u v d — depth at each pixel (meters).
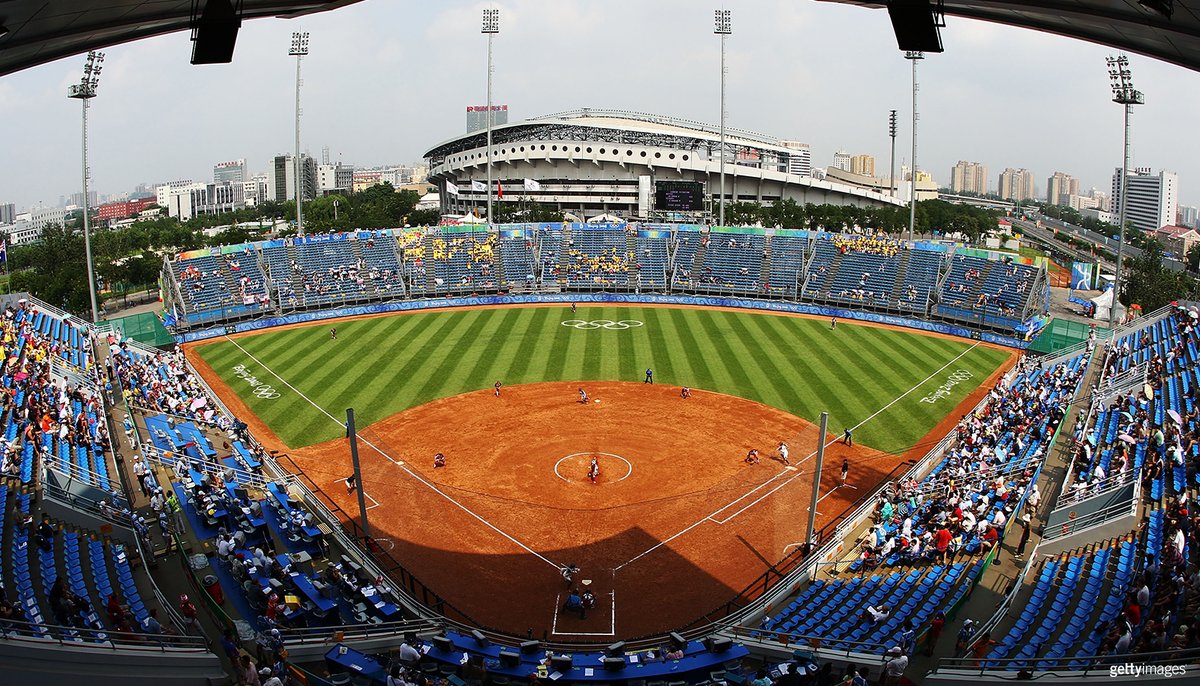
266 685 20.75
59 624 23.50
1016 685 20.09
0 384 45.38
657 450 47.38
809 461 45.81
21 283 106.56
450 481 43.09
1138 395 47.09
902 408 55.28
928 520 36.16
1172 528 29.02
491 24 101.56
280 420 53.06
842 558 34.69
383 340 74.94
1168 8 17.50
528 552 35.72
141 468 39.19
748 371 64.25
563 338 75.69
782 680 23.66
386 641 27.27
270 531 36.28
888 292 88.94
